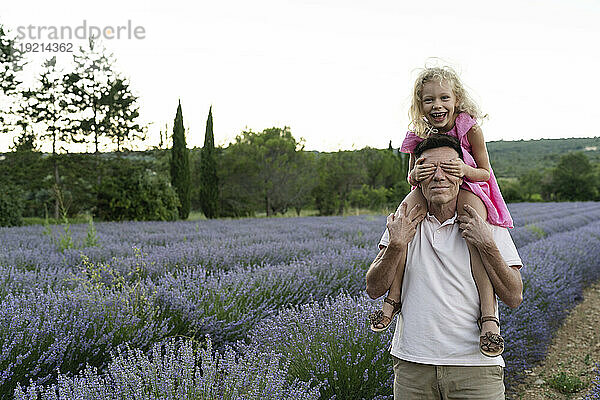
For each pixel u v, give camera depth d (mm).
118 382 2432
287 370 3010
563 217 23141
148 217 19766
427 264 1959
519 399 4129
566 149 89062
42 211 28625
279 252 7914
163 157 32031
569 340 5781
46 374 3252
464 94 2098
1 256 6777
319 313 3758
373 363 3176
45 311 3775
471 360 1870
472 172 1959
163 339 3918
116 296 4227
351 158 36219
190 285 4867
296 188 32438
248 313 4480
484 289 1883
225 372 2705
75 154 28828
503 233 2000
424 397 1928
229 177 31766
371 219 18547
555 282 6543
